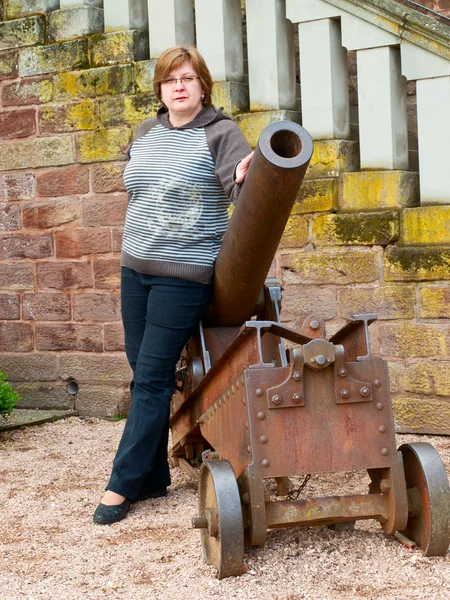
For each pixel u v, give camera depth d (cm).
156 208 407
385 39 568
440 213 558
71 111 675
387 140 577
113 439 610
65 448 584
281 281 611
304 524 355
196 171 400
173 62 400
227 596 324
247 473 340
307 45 595
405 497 348
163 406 425
